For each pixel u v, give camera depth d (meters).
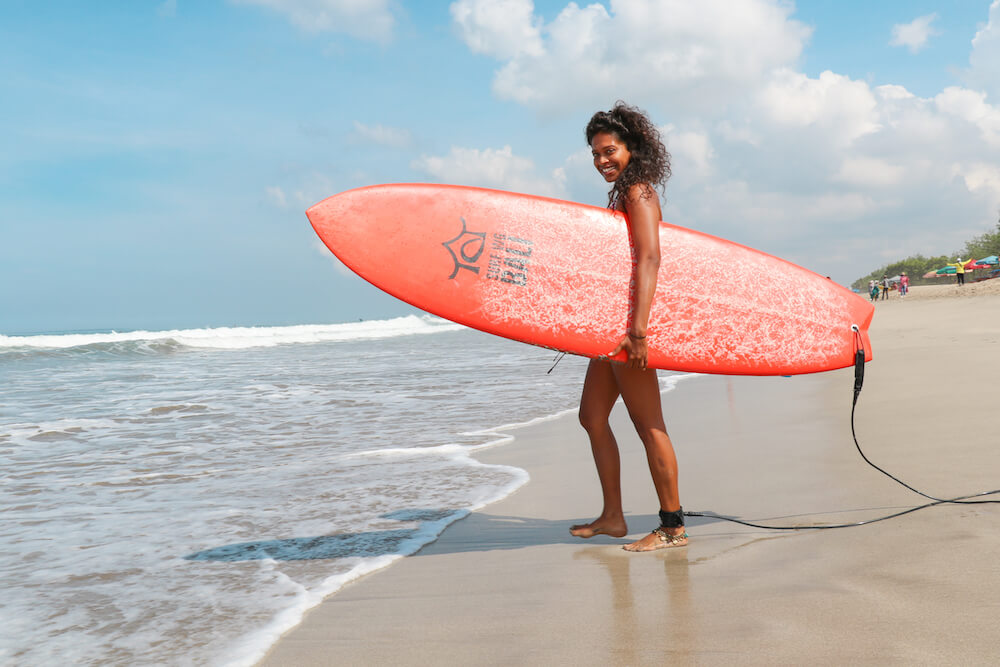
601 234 2.98
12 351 18.19
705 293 2.99
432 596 2.41
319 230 3.00
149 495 4.12
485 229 3.02
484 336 32.84
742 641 1.80
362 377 11.50
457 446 5.45
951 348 10.43
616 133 2.77
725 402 7.16
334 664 1.90
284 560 2.91
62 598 2.53
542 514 3.52
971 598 1.92
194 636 2.17
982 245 66.94
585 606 2.17
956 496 3.00
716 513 3.20
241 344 25.44
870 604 1.95
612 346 2.85
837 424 5.19
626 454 4.92
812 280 3.16
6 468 4.95
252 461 5.09
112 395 9.62
